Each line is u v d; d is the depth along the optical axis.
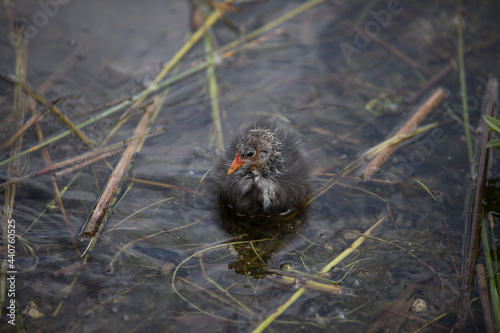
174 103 12.31
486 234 9.18
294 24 14.91
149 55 13.62
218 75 13.16
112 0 15.34
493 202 9.89
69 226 9.09
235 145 10.09
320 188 10.34
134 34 14.23
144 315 7.74
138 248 8.82
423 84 12.83
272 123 10.70
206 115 11.98
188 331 7.54
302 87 12.84
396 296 8.20
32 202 9.48
